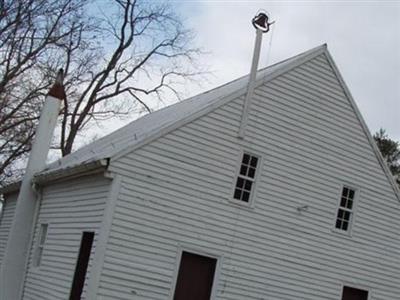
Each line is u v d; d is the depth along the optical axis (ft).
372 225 65.41
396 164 164.55
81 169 51.70
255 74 57.52
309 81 61.67
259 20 58.59
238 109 56.44
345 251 62.75
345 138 63.82
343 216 63.67
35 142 68.28
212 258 53.62
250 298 55.21
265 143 57.88
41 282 58.90
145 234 49.73
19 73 102.47
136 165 49.85
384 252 66.13
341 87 64.08
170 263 50.78
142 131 59.47
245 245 55.36
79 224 53.52
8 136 110.73
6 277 64.08
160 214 50.65
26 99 105.40
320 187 61.31
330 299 60.85
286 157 59.16
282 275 57.52
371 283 64.59
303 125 60.70
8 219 86.38
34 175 66.64
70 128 115.14
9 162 112.57
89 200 52.85
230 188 55.01
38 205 66.49
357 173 64.49
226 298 53.78
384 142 167.43
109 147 59.67
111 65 117.19
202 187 53.31
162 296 50.03
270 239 57.06
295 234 58.85
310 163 60.80
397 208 67.72
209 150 54.13
